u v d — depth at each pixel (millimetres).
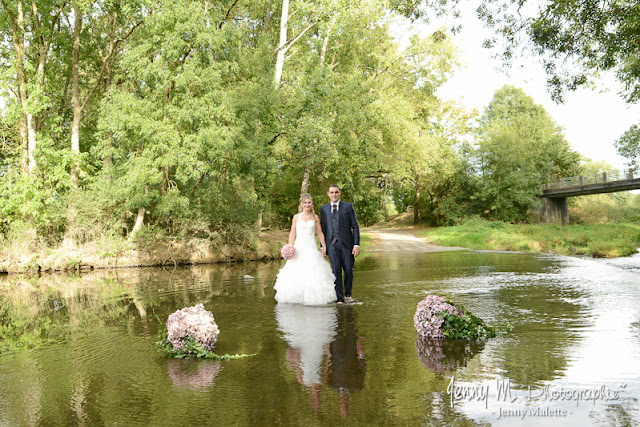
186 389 2992
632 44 9953
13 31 18906
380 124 25750
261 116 20531
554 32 10188
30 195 18219
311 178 29500
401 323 4910
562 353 3506
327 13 21766
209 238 19500
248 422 2424
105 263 17688
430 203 46375
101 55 22375
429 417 2412
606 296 6336
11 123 19375
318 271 6516
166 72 16938
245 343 4188
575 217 52312
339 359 3574
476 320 4207
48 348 4320
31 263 16734
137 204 17906
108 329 5156
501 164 42375
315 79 21484
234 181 20172
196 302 6871
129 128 17109
